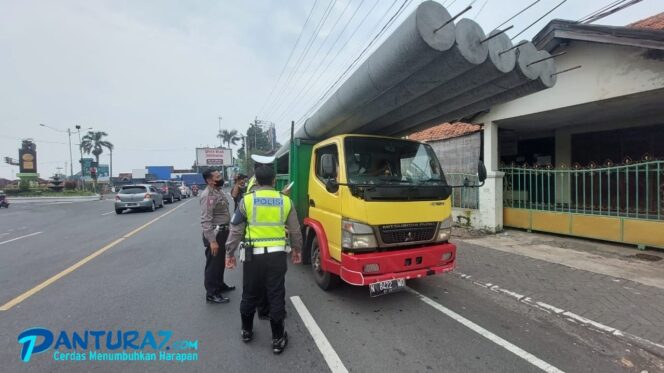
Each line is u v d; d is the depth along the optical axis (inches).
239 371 117.9
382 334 143.9
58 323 156.7
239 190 265.3
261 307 157.9
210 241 172.9
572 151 418.0
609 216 287.7
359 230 157.9
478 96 170.9
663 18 293.6
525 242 312.7
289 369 118.8
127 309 172.4
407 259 162.2
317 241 200.2
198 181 2048.5
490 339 139.2
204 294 194.1
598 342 136.0
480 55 138.1
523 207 366.3
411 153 198.1
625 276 209.3
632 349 130.6
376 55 156.1
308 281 213.0
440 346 133.8
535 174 354.6
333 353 129.0
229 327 151.9
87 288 205.0
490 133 363.6
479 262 248.5
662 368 118.6
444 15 131.4
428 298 184.4
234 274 237.1
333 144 189.5
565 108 301.3
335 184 172.1
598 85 270.4
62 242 360.5
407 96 169.0
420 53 132.4
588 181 397.1
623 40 235.3
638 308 164.2
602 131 387.2
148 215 620.4
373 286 155.7
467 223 390.6
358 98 180.4
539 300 177.8
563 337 140.4
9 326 153.8
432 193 175.0
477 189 382.9
